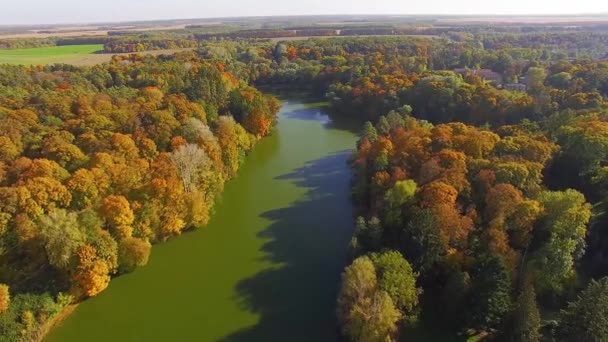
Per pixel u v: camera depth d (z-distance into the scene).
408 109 156.38
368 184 102.19
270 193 114.44
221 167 111.81
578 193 74.00
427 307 68.81
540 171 86.31
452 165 86.38
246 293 77.19
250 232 96.06
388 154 103.62
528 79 170.75
